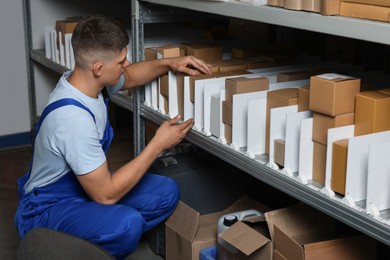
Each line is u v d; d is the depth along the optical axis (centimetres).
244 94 185
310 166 164
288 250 168
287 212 180
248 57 239
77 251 117
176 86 220
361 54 242
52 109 188
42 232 123
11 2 361
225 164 244
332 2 148
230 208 235
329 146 152
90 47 184
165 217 225
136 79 223
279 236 172
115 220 196
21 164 358
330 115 153
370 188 141
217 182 242
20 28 367
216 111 196
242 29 287
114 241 197
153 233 244
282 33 282
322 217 182
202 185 240
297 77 201
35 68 374
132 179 196
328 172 153
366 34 139
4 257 253
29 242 124
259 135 183
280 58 236
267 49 256
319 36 272
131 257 246
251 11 175
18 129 383
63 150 188
